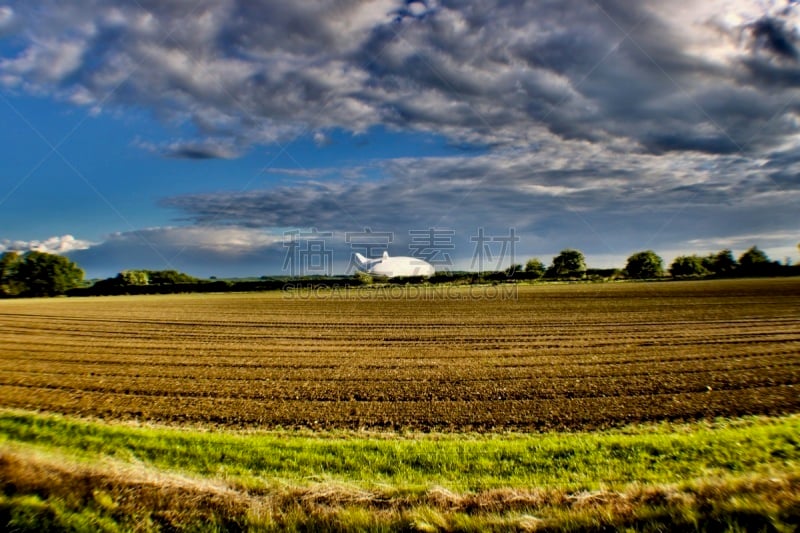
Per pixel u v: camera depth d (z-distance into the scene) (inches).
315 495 261.6
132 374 722.2
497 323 1272.1
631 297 2034.9
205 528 236.5
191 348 967.0
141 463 322.7
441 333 1110.4
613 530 218.1
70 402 561.6
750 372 649.0
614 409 491.5
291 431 442.6
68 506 254.2
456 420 466.9
